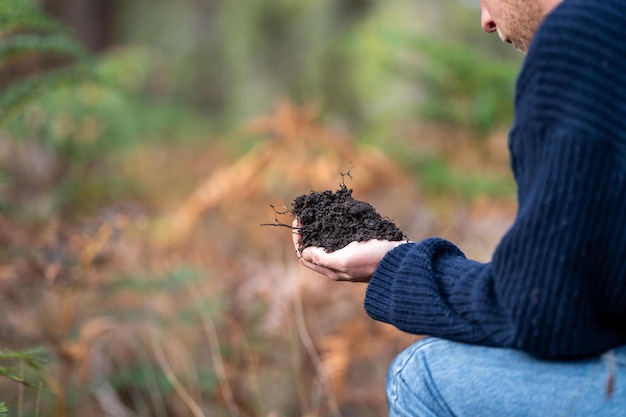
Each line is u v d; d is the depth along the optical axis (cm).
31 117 409
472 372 145
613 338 138
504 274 137
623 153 130
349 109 915
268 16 1195
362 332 282
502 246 137
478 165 455
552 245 131
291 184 395
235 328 282
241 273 336
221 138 622
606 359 138
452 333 148
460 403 145
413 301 152
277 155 398
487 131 473
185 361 293
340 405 282
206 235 380
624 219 130
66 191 411
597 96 131
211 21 1269
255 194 390
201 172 542
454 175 414
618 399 135
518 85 140
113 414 269
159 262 352
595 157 130
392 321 158
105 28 789
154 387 286
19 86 331
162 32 1227
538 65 136
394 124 507
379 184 407
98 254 296
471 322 145
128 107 491
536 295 133
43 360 218
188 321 301
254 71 1176
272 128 412
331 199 183
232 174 393
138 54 542
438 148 472
